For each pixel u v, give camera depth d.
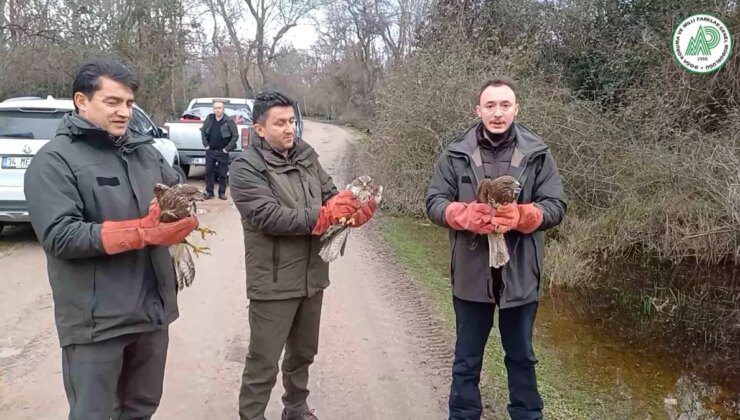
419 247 7.75
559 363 4.47
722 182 7.35
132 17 20.64
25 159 6.61
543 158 2.96
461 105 9.45
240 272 6.25
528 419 3.09
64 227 2.09
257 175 2.76
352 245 7.63
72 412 2.30
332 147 21.98
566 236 7.96
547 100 9.30
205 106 13.63
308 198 2.90
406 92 10.33
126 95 2.28
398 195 10.06
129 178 2.37
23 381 3.75
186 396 3.62
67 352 2.29
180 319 4.88
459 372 3.09
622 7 12.23
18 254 6.68
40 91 16.80
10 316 4.85
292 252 2.85
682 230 7.43
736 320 5.62
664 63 9.94
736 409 3.87
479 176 2.88
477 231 2.64
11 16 16.11
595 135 8.68
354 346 4.45
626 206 8.00
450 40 11.17
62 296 2.24
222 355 4.21
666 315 5.72
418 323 4.96
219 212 9.45
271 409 3.51
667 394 4.06
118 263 2.28
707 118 9.28
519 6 12.77
